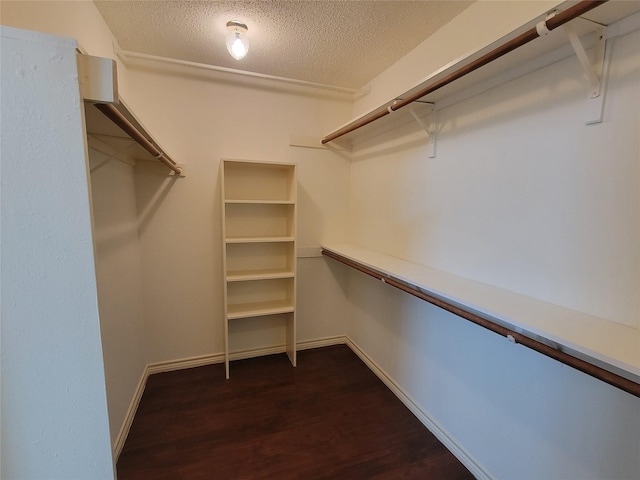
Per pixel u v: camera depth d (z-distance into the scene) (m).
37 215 0.74
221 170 2.27
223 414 1.99
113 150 1.67
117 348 1.74
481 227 1.51
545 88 1.19
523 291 1.31
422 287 1.48
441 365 1.80
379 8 1.57
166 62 2.24
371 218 2.54
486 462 1.52
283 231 2.72
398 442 1.78
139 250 2.32
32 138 0.72
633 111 0.95
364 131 2.45
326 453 1.69
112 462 0.86
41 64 0.71
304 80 2.52
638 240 0.95
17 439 0.78
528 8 1.25
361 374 2.50
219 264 2.56
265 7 1.57
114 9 1.60
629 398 0.99
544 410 1.25
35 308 0.76
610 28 0.98
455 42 1.65
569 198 1.13
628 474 1.00
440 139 1.76
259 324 2.77
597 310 1.06
